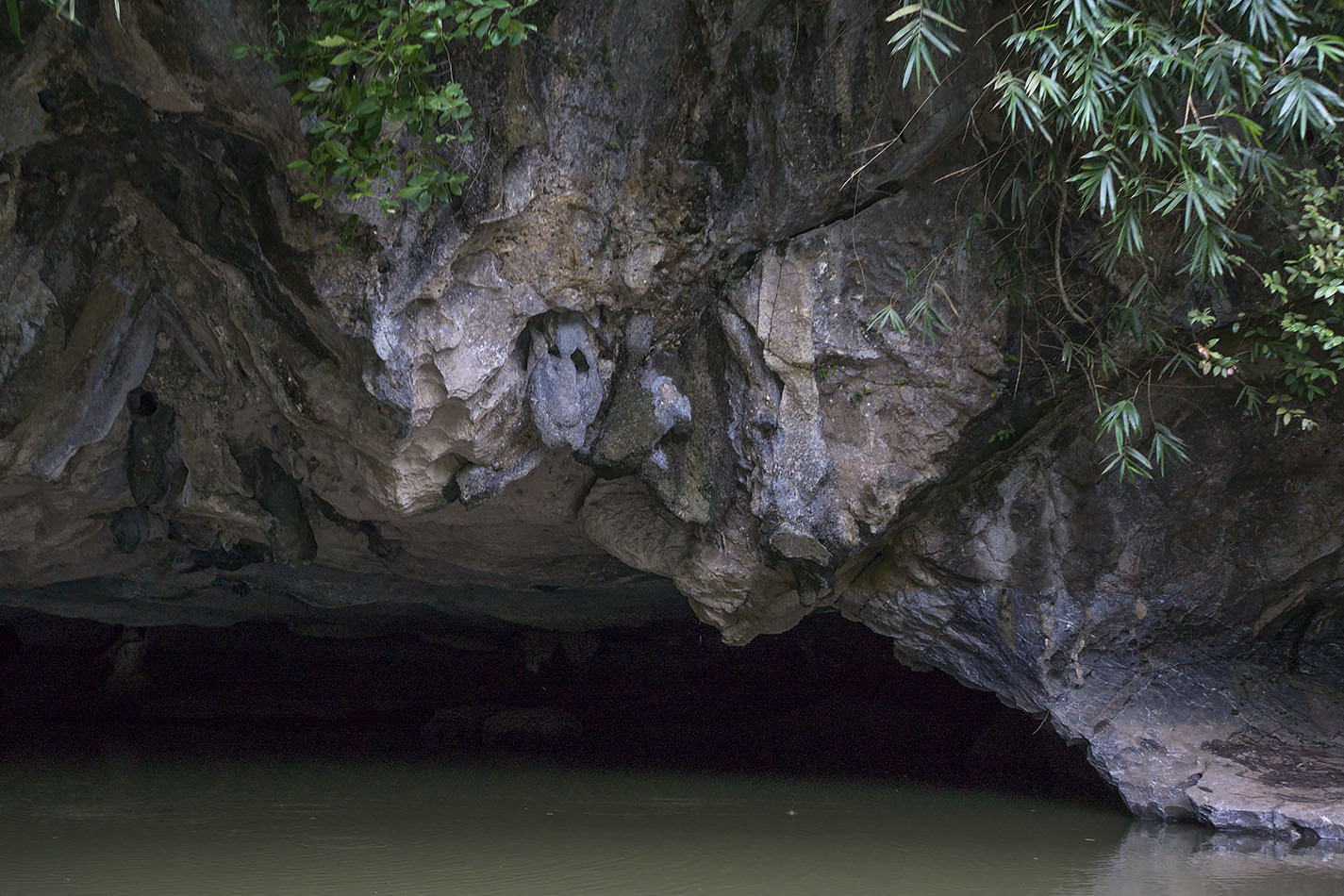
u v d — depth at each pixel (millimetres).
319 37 5164
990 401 7238
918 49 5453
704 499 7652
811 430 7344
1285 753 7812
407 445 6938
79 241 6438
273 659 15234
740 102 6652
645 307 7223
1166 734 7922
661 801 8703
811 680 14281
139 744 11766
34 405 6727
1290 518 7902
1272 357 7211
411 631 14461
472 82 5930
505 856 6586
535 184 6383
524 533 8953
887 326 7121
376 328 6215
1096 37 5320
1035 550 7918
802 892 5793
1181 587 8031
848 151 6664
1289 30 5375
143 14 5492
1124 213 5914
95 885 5746
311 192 5500
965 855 6742
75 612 11750
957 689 13047
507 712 13195
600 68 6289
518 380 7047
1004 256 6930
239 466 7938
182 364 7367
